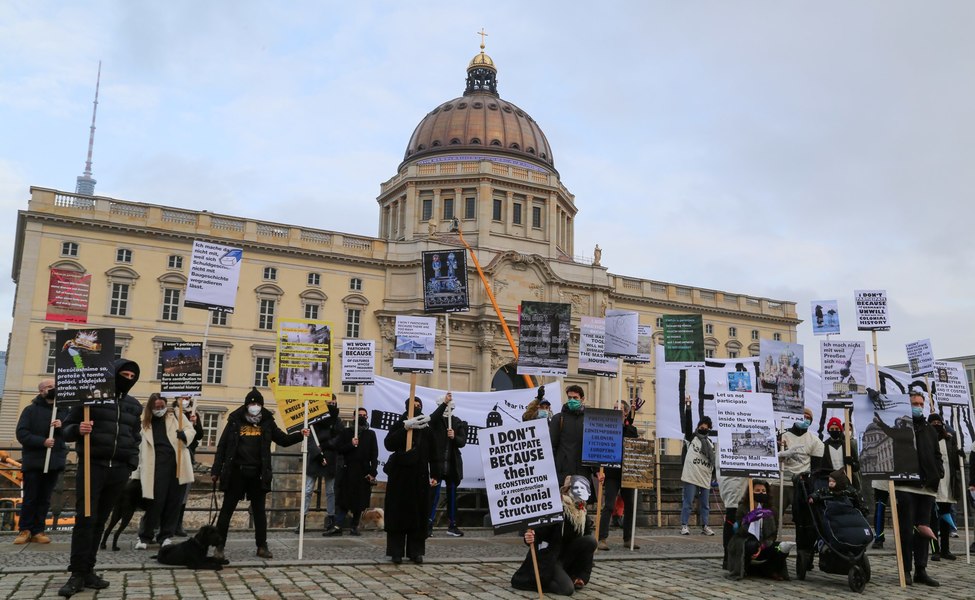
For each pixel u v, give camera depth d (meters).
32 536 14.30
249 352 66.25
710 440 19.94
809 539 13.15
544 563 10.78
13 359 57.75
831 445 18.02
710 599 10.87
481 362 73.19
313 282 70.25
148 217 64.75
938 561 16.34
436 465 13.41
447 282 15.87
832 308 21.69
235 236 67.69
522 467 10.80
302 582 10.94
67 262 60.94
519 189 86.88
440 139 91.75
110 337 10.50
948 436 15.64
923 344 22.61
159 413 14.26
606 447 14.95
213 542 12.00
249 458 12.56
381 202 95.19
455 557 13.74
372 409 21.09
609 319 18.92
